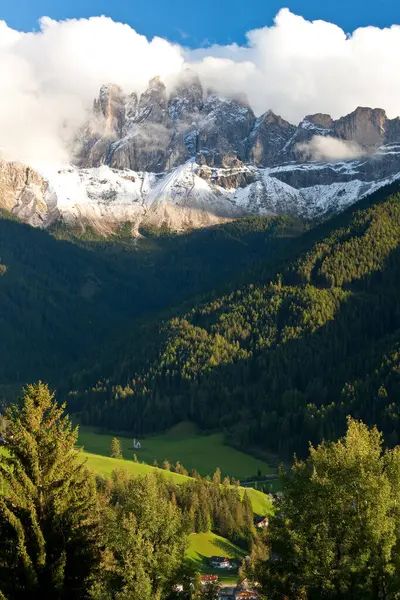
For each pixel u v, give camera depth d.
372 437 50.50
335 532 44.56
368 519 43.19
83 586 44.22
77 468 46.91
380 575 42.31
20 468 44.12
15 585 41.22
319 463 48.28
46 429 46.88
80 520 45.84
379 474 45.91
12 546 42.00
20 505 43.12
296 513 46.69
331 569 43.34
